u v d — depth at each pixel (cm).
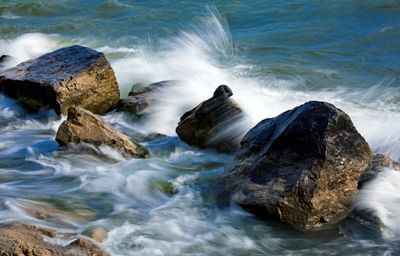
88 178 967
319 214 848
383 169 934
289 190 841
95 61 1270
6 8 2458
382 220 859
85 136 1038
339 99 1396
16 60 1598
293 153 880
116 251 765
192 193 934
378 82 1505
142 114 1251
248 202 854
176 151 1094
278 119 948
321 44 1820
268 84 1497
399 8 2056
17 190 922
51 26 2183
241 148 955
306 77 1548
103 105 1274
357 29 1930
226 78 1544
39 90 1224
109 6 2395
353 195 879
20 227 732
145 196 923
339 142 877
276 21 2067
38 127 1215
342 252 805
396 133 1171
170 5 2359
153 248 782
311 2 2203
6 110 1260
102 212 866
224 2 2327
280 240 822
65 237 754
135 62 1709
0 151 1091
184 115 1162
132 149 1049
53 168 1004
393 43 1794
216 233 828
